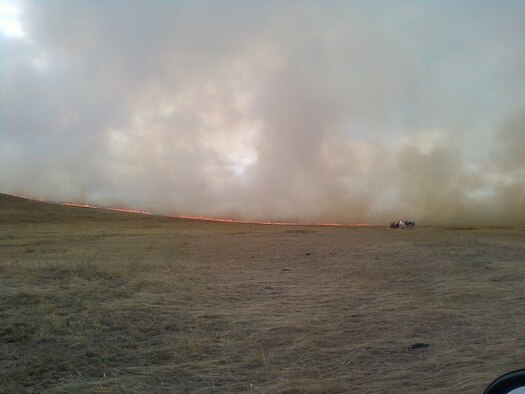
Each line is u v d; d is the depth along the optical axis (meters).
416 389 5.71
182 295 11.34
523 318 9.13
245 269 15.84
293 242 27.50
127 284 12.45
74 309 9.71
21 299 10.38
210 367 6.64
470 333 8.15
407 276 14.51
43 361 6.86
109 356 7.10
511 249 21.53
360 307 10.20
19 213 58.97
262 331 8.29
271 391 5.70
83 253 20.77
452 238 29.38
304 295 11.57
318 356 7.04
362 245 24.30
